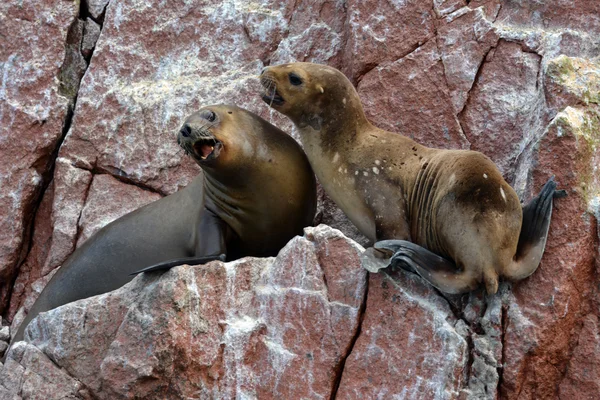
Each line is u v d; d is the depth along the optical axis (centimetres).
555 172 2750
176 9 3750
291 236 3159
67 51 3788
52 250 3497
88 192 3559
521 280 2633
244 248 3189
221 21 3703
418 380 2536
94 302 2775
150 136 3572
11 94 3697
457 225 2589
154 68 3709
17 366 2759
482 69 3334
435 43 3381
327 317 2636
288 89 2983
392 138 2902
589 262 2689
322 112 2970
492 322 2580
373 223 2825
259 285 2727
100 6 3869
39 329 2820
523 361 2570
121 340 2639
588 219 2694
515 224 2591
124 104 3622
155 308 2630
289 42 3597
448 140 3291
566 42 3284
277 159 3075
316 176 3123
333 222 3309
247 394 2627
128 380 2600
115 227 3284
